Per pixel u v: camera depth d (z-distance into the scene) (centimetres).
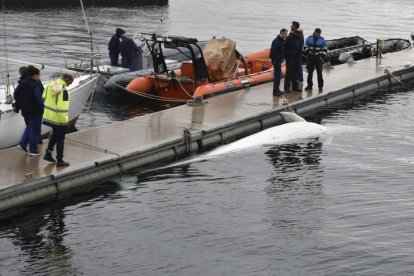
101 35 5431
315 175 2108
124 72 3347
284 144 2417
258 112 2705
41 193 1898
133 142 2277
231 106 2812
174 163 2238
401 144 2442
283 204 1866
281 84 3256
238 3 8544
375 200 1888
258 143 2408
